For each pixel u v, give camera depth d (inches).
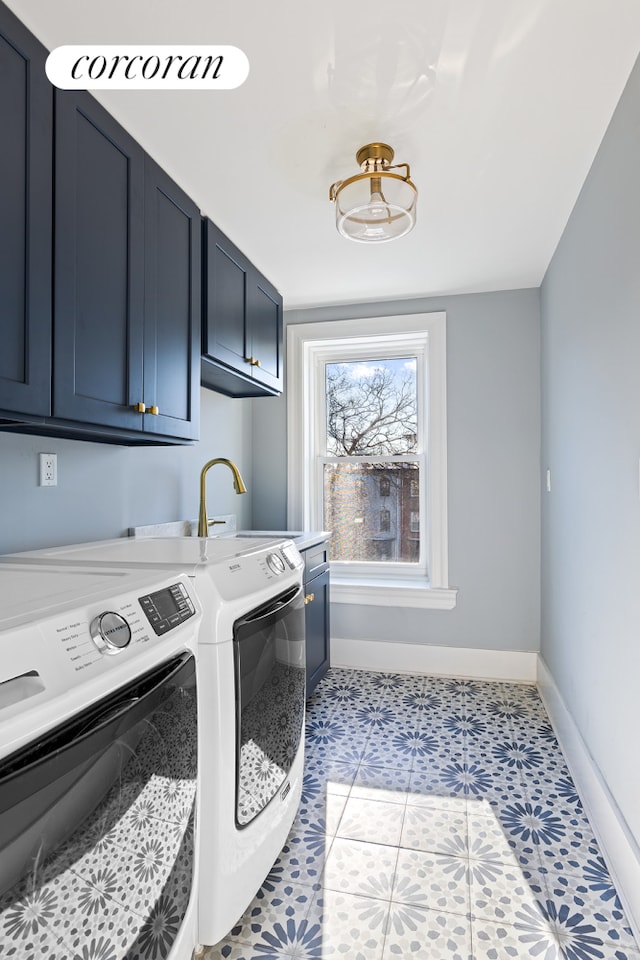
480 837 67.5
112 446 80.4
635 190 55.7
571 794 76.9
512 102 60.9
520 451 121.5
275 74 55.9
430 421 126.5
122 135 62.9
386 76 56.5
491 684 119.6
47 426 53.7
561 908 56.2
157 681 38.1
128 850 34.6
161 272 71.1
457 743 92.0
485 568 123.5
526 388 121.2
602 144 67.6
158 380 69.9
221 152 69.2
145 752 36.6
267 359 111.3
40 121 49.9
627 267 58.7
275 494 136.6
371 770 83.3
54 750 28.3
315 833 68.4
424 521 133.1
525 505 121.3
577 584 82.7
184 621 43.0
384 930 53.4
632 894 54.3
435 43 52.4
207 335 83.8
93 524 76.1
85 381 56.0
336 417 139.5
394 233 74.6
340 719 101.5
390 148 68.2
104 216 59.4
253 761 53.7
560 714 93.0
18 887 26.1
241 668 51.0
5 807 25.4
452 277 114.1
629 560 58.2
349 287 119.0
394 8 48.4
